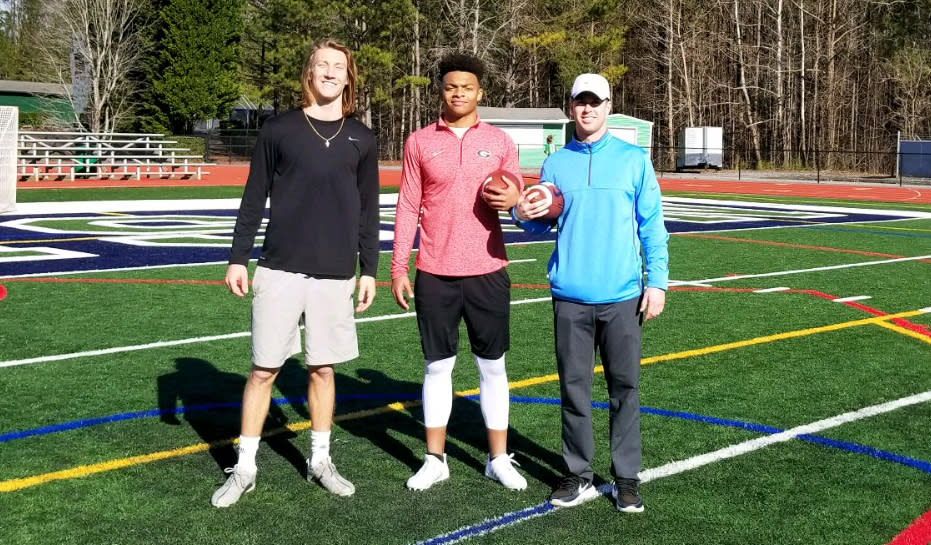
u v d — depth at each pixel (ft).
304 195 13.19
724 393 19.49
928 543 12.05
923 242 50.96
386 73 177.78
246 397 13.50
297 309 13.33
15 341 23.63
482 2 192.54
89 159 112.88
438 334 14.07
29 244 45.14
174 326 25.73
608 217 13.10
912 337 25.41
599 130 13.29
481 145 13.83
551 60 203.82
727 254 44.39
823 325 26.96
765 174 150.10
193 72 168.86
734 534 12.32
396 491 13.82
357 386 19.85
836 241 51.03
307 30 170.60
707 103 195.42
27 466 14.67
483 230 13.88
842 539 12.17
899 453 15.71
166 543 11.84
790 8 181.98
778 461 15.25
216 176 120.67
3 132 63.82
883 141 189.26
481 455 15.60
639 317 13.26
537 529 12.42
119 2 170.40
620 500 13.08
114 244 45.62
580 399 13.33
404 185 14.28
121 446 15.74
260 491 13.74
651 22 198.80
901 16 182.80
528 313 28.43
